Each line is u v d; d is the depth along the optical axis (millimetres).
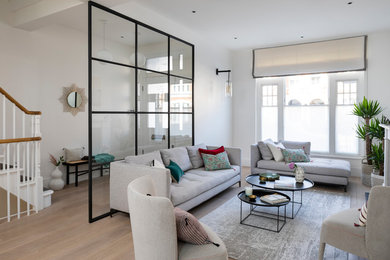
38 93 4555
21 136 4348
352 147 5840
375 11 4371
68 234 2902
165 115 4676
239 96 6961
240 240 2760
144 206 1619
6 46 4145
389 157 3219
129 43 3902
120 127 3795
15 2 4051
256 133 6855
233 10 4324
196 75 5582
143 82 4180
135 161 3471
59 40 4816
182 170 4117
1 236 2852
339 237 2105
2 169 3535
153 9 4285
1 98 4102
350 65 5605
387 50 5355
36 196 3592
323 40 5883
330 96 6004
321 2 4020
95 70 3385
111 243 2695
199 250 1743
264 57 6547
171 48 4793
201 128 5781
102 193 3471
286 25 5051
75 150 4973
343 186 4949
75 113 5094
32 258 2404
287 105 6527
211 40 6047
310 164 4902
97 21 3375
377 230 1865
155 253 1627
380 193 1824
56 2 3590
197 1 3988
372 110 5035
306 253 2498
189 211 3656
